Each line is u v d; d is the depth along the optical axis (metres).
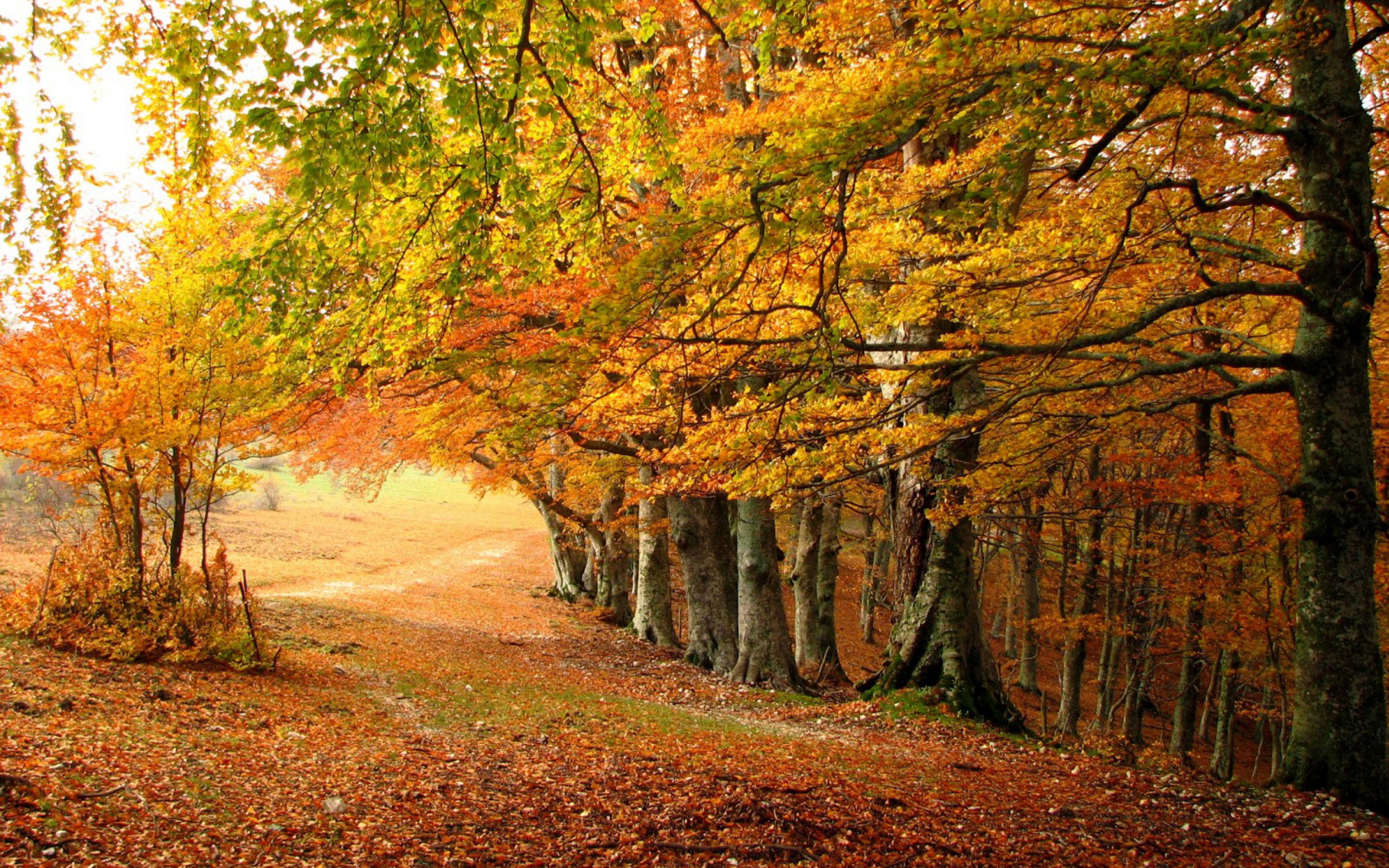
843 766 7.80
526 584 29.27
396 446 15.44
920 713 10.29
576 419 6.79
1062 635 13.62
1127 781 7.78
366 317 5.06
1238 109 6.07
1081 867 5.38
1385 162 7.59
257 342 5.82
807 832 5.60
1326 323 6.82
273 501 40.69
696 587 16.31
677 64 11.01
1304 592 7.11
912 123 4.21
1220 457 11.29
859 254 6.55
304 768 6.02
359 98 3.54
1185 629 12.32
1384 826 6.11
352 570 27.69
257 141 3.56
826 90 5.70
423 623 17.22
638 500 14.67
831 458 6.48
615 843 5.21
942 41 3.78
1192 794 7.18
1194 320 9.30
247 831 4.63
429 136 3.76
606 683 13.36
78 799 4.54
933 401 9.18
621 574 23.14
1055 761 8.69
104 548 9.20
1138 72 3.78
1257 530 11.05
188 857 4.16
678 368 6.52
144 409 8.92
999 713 10.59
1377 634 6.87
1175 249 6.85
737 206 4.39
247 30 3.41
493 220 4.54
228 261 4.11
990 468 8.30
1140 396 10.26
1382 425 9.34
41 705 6.19
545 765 7.04
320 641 12.65
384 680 10.45
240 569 24.27
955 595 10.87
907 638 11.14
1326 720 6.89
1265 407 10.53
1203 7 3.77
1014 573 20.34
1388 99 8.07
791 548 25.67
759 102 7.79
